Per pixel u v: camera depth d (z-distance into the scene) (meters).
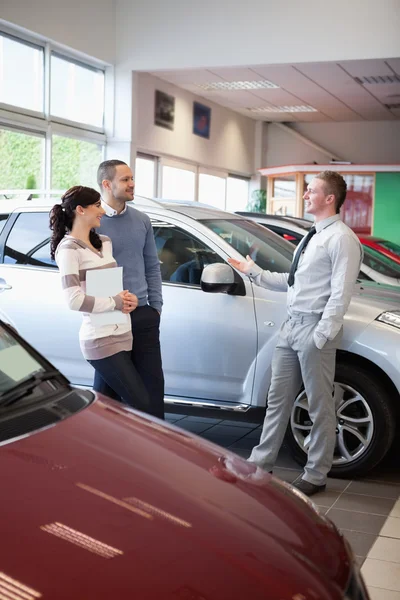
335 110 17.41
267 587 1.45
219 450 2.14
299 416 4.46
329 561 1.66
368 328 4.21
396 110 17.25
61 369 4.71
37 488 1.61
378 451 4.28
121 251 3.89
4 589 1.30
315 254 3.91
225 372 4.45
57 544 1.43
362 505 3.98
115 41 12.64
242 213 7.27
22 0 10.34
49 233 4.79
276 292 4.39
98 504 1.59
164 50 12.39
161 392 3.97
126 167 3.88
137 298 3.77
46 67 11.20
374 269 7.60
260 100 16.22
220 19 12.05
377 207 14.30
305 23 11.60
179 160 15.22
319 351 3.94
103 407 2.20
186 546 1.51
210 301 4.48
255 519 1.71
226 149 17.47
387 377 4.31
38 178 11.29
